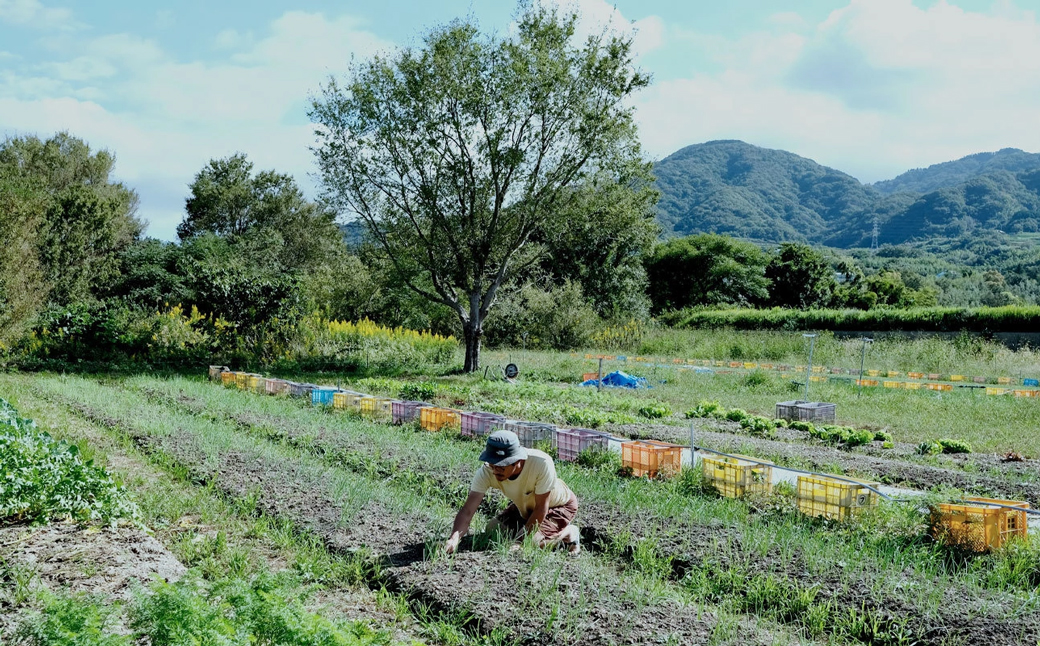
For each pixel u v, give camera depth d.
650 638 4.91
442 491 8.68
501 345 39.53
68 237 34.00
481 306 27.73
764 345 33.00
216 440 10.73
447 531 6.93
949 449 13.27
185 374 23.75
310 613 4.57
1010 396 20.12
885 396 20.31
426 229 28.34
